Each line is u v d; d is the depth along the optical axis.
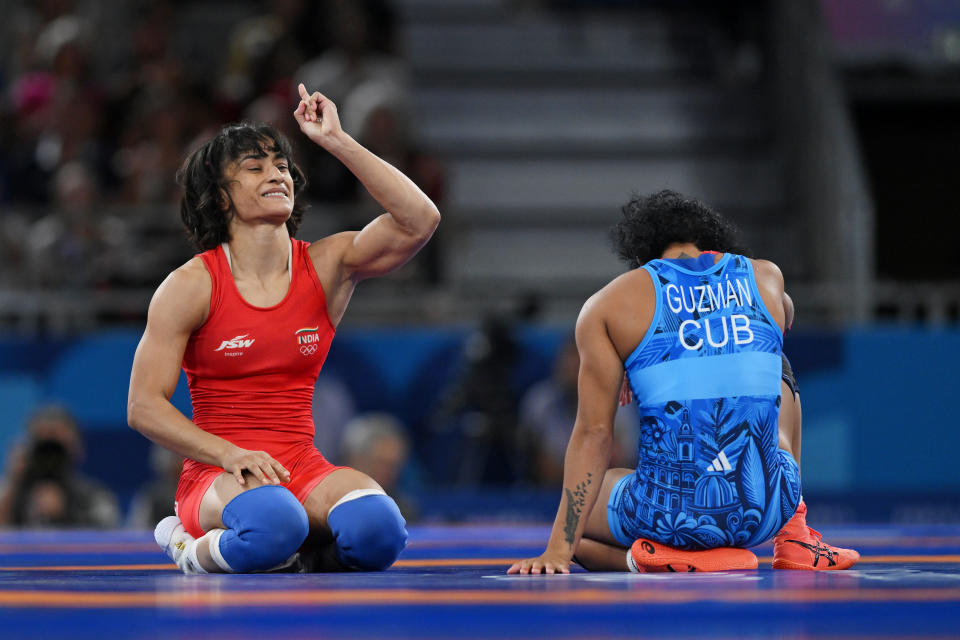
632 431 23.59
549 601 7.43
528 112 38.94
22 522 21.12
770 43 38.41
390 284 28.59
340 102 34.66
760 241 35.31
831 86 32.62
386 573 9.91
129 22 42.78
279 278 10.61
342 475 10.54
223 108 36.62
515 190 36.84
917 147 35.88
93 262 27.36
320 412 24.64
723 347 9.77
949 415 24.31
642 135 38.59
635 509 9.86
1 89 39.72
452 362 25.02
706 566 9.69
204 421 10.59
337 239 10.99
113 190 34.69
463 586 8.45
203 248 10.84
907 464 24.28
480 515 22.86
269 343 10.46
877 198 35.28
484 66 40.59
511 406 24.61
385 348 24.98
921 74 36.38
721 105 39.25
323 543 10.60
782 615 6.75
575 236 35.47
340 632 6.20
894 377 24.38
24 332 25.83
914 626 6.30
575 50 41.25
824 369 24.38
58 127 34.41
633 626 6.38
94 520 21.52
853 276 28.44
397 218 10.71
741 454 9.67
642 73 40.66
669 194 10.61
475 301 27.73
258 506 9.88
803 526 10.20
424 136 37.84
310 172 32.00
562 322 29.64
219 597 7.82
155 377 10.21
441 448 24.64
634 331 9.79
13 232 29.77
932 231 35.28
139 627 6.41
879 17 36.91
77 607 7.31
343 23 36.59
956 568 10.06
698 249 10.41
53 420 21.52
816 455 24.31
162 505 20.98
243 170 10.45
